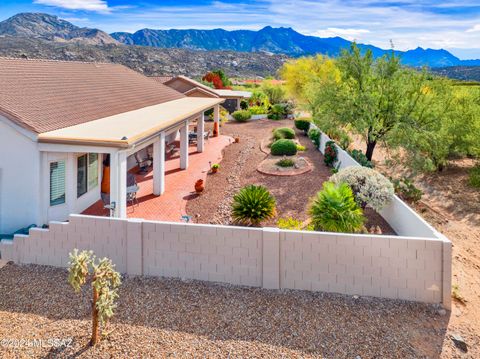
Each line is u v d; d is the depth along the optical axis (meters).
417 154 21.83
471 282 10.31
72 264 6.94
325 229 11.51
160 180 16.80
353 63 24.28
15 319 7.55
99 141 11.39
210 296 8.61
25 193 12.09
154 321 7.57
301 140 31.95
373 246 8.58
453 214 17.50
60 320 7.56
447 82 22.69
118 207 11.98
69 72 20.28
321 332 7.33
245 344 6.91
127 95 22.31
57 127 12.71
